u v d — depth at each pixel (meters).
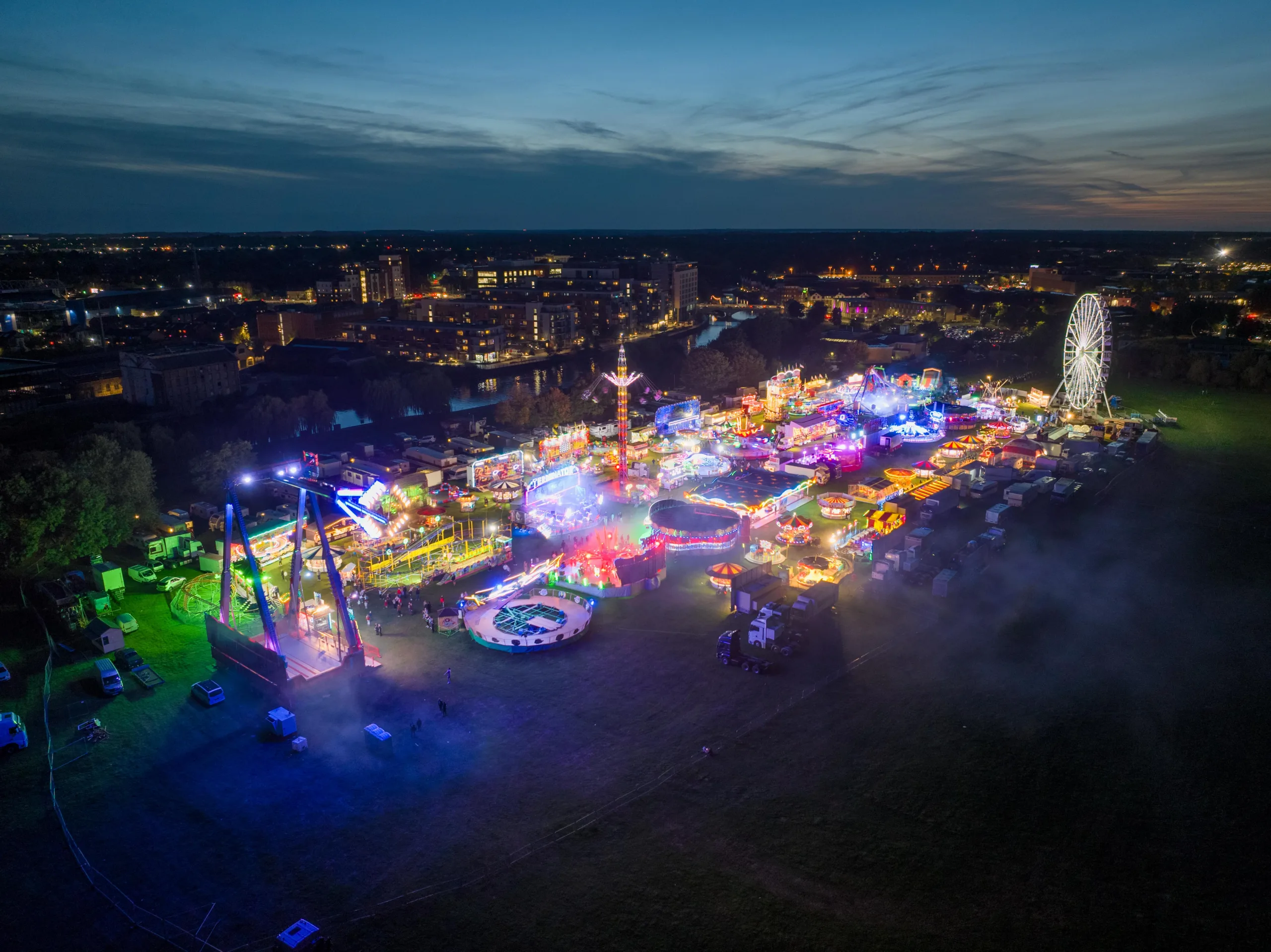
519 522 116.06
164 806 57.56
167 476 140.25
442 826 56.03
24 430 162.00
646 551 95.81
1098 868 51.94
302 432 180.75
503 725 67.94
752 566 99.62
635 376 129.75
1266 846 53.72
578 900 49.38
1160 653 78.62
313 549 105.00
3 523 82.25
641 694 72.50
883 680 74.25
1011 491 121.56
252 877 51.25
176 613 85.94
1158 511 119.94
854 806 57.66
